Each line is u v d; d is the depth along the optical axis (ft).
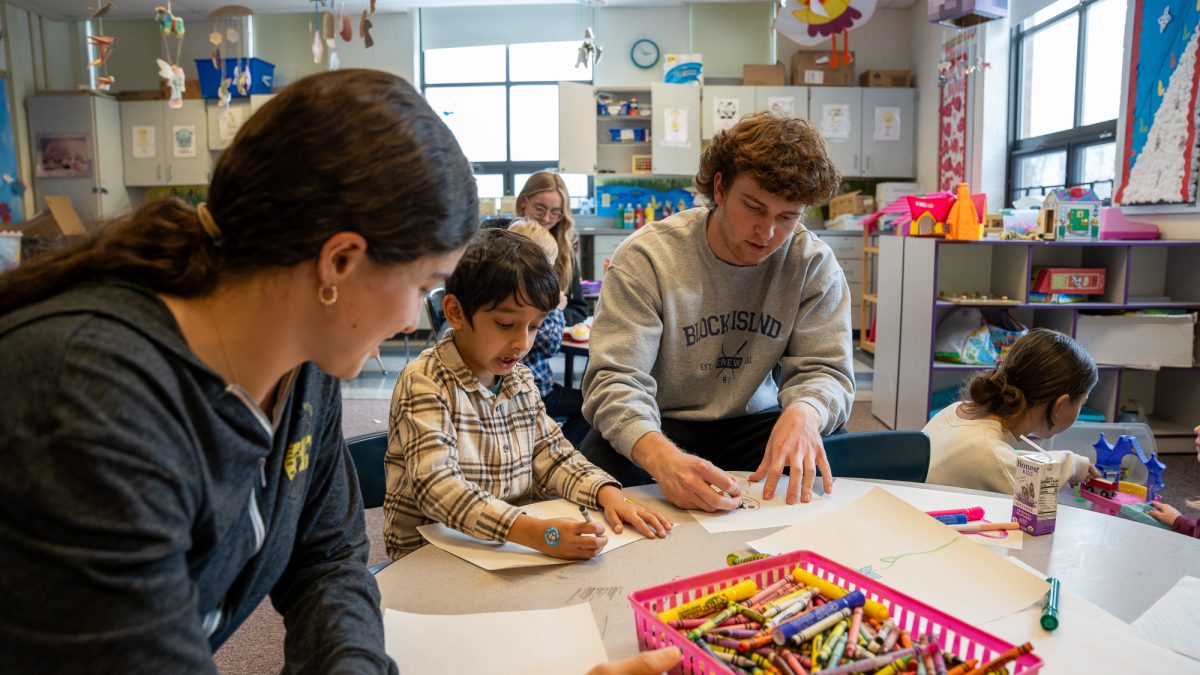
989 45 17.03
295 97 1.77
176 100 12.31
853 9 10.30
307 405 2.44
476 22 22.12
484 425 4.12
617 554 3.29
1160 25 11.26
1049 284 11.16
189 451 1.73
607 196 22.49
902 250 12.22
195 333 1.87
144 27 22.31
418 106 1.89
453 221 1.93
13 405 1.48
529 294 4.02
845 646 2.29
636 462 4.30
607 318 5.24
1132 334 10.91
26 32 21.35
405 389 4.01
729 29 21.80
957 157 18.45
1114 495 4.91
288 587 2.76
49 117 21.15
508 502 4.20
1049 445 6.34
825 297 5.34
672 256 5.30
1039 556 3.19
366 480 4.57
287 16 22.16
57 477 1.47
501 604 2.87
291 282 1.85
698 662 2.19
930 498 3.90
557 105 22.18
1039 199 13.82
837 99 20.86
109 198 21.56
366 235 1.80
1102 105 14.40
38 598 1.48
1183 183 10.94
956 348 11.37
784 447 3.99
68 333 1.57
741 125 4.79
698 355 5.47
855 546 3.26
